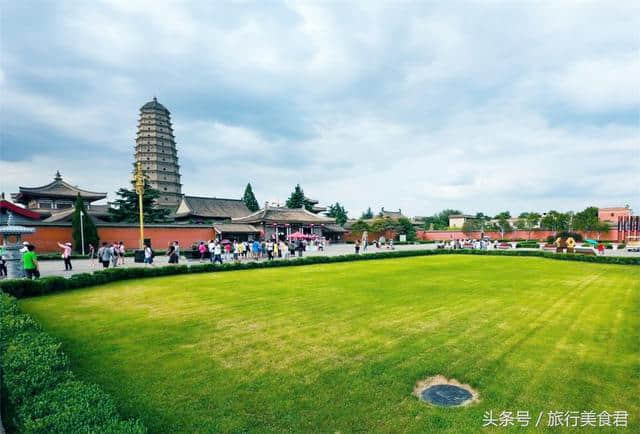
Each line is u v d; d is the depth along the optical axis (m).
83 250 33.91
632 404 5.26
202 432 4.54
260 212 54.31
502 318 9.95
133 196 45.91
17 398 4.33
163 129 65.25
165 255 37.66
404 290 14.52
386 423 4.75
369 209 125.62
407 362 6.75
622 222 55.28
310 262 26.75
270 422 4.77
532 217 69.25
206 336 8.38
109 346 7.66
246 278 18.39
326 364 6.67
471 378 6.04
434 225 100.38
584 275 19.72
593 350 7.40
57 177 49.03
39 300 12.64
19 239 18.61
